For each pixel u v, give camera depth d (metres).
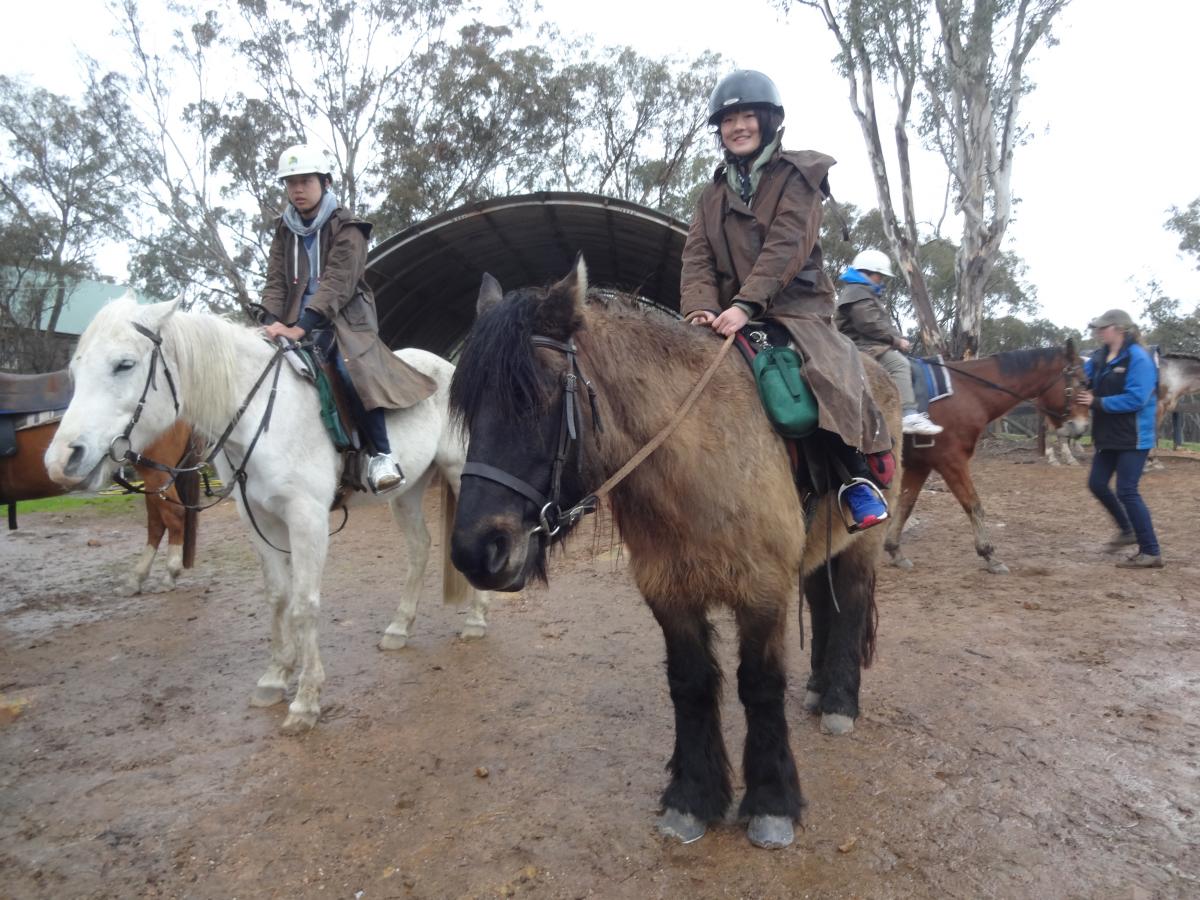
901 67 17.33
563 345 2.30
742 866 2.65
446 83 21.77
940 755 3.38
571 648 4.89
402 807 3.10
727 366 2.72
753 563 2.56
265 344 3.97
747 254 2.96
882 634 4.96
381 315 12.91
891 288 26.36
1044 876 2.56
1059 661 4.41
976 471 13.09
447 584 4.91
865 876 2.59
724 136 2.98
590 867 2.68
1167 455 13.68
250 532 4.09
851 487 2.85
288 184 4.34
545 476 2.22
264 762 3.49
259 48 21.27
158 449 5.84
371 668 4.63
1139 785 3.10
